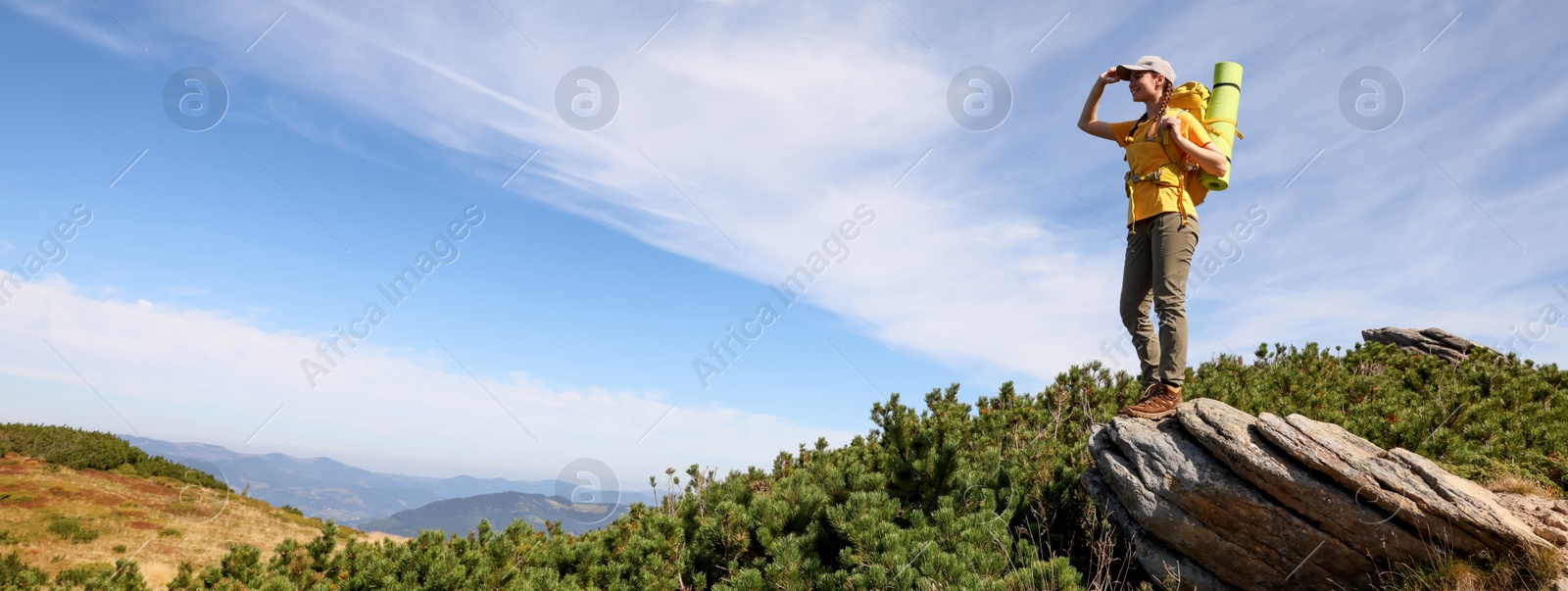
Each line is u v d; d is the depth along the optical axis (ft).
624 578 20.61
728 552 19.85
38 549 73.61
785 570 17.38
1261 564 15.03
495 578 19.97
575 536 24.57
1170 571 15.85
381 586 19.49
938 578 15.14
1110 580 16.52
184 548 82.69
